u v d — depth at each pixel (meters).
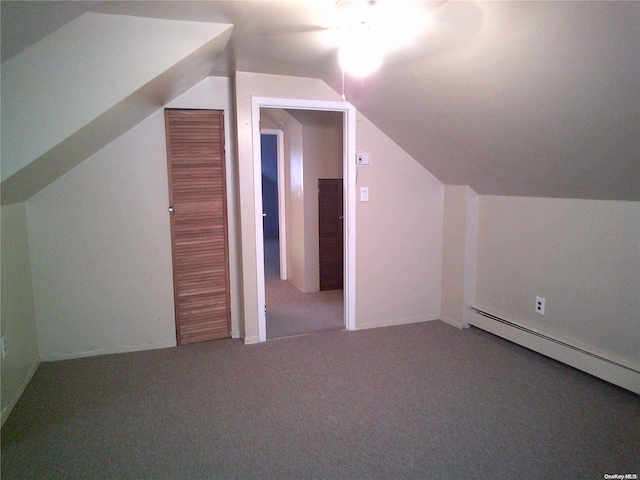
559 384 2.67
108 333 3.24
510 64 2.00
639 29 1.48
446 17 1.93
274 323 3.87
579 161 2.37
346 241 3.64
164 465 1.96
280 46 2.54
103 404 2.50
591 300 2.76
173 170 3.28
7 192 2.28
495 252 3.49
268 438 2.15
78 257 3.12
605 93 1.82
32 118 1.96
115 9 1.94
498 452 2.02
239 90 3.19
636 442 2.08
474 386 2.66
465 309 3.72
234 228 3.49
